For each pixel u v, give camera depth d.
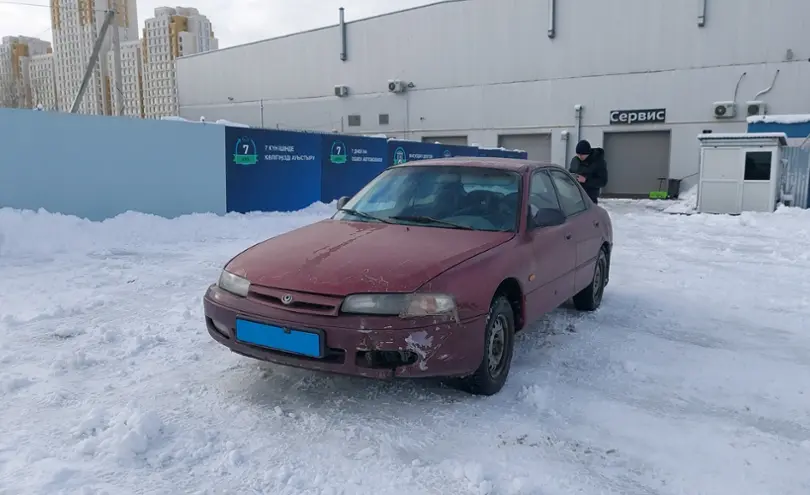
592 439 3.28
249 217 11.25
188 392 3.70
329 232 4.21
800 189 17.39
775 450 3.22
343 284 3.34
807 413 3.69
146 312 5.41
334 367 3.29
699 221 15.30
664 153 26.23
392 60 31.94
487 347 3.65
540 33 28.05
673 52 25.53
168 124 10.27
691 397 3.89
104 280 6.57
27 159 8.52
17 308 5.40
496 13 29.00
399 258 3.57
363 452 3.03
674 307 6.20
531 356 4.56
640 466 3.02
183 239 9.34
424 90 31.20
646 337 5.12
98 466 2.83
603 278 6.21
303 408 3.52
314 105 34.69
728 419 3.59
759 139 16.89
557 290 4.77
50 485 2.65
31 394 3.60
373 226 4.32
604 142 27.28
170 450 3.01
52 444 3.02
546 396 3.79
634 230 13.38
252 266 3.70
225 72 38.00
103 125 9.35
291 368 4.13
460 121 30.41
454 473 2.87
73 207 9.09
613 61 26.67
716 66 24.84
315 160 13.49
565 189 5.48
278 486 2.74
